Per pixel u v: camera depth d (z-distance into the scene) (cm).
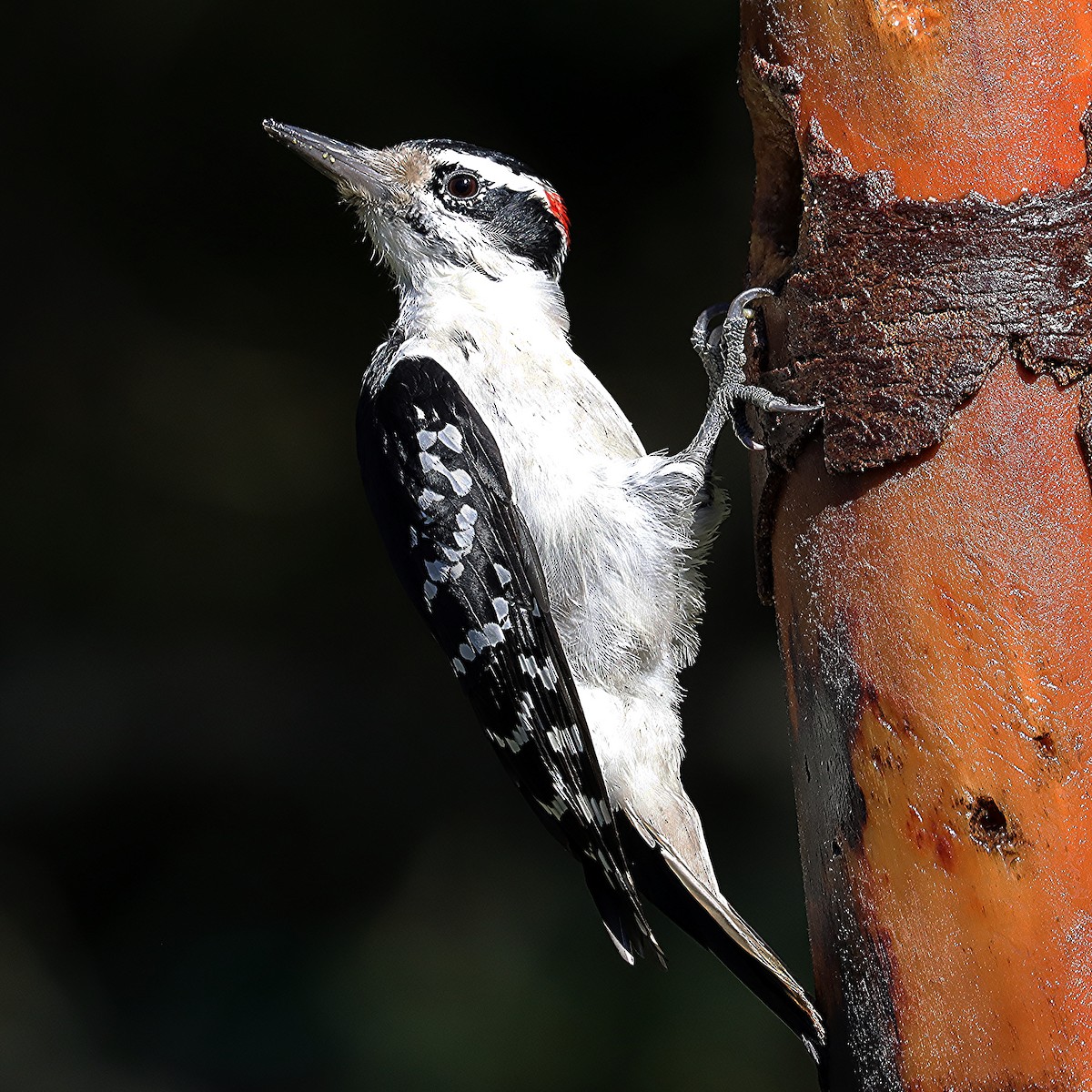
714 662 1305
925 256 422
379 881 1288
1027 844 407
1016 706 410
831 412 438
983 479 416
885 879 432
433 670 1401
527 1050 1092
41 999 1189
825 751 452
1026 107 415
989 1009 412
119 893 1284
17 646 1362
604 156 1370
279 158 1391
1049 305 413
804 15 442
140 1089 1121
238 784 1327
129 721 1339
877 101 428
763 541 493
